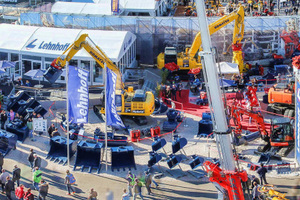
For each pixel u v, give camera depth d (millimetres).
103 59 39125
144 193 30406
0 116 39156
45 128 36938
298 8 74062
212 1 75875
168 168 33469
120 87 41250
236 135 36125
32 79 49625
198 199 29609
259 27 52000
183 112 43031
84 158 33844
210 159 34219
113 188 30938
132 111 39938
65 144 34438
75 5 60406
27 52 48344
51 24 55094
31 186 31016
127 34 49781
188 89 49094
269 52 52500
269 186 29094
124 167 33469
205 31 21031
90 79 48562
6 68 48438
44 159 34688
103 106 40938
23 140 37219
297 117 32500
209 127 38406
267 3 73625
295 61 31984
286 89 41000
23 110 41406
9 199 29031
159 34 53812
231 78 48500
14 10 66812
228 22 47812
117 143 36375
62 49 47938
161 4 67438
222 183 23141
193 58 50375
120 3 62688
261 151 35250
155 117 42500
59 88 46281
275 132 34781
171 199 29641
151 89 48125
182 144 33938
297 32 51562
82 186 31172
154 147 34094
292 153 35125
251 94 41969
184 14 72812
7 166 33469
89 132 39094
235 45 49094
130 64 52344
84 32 49625
